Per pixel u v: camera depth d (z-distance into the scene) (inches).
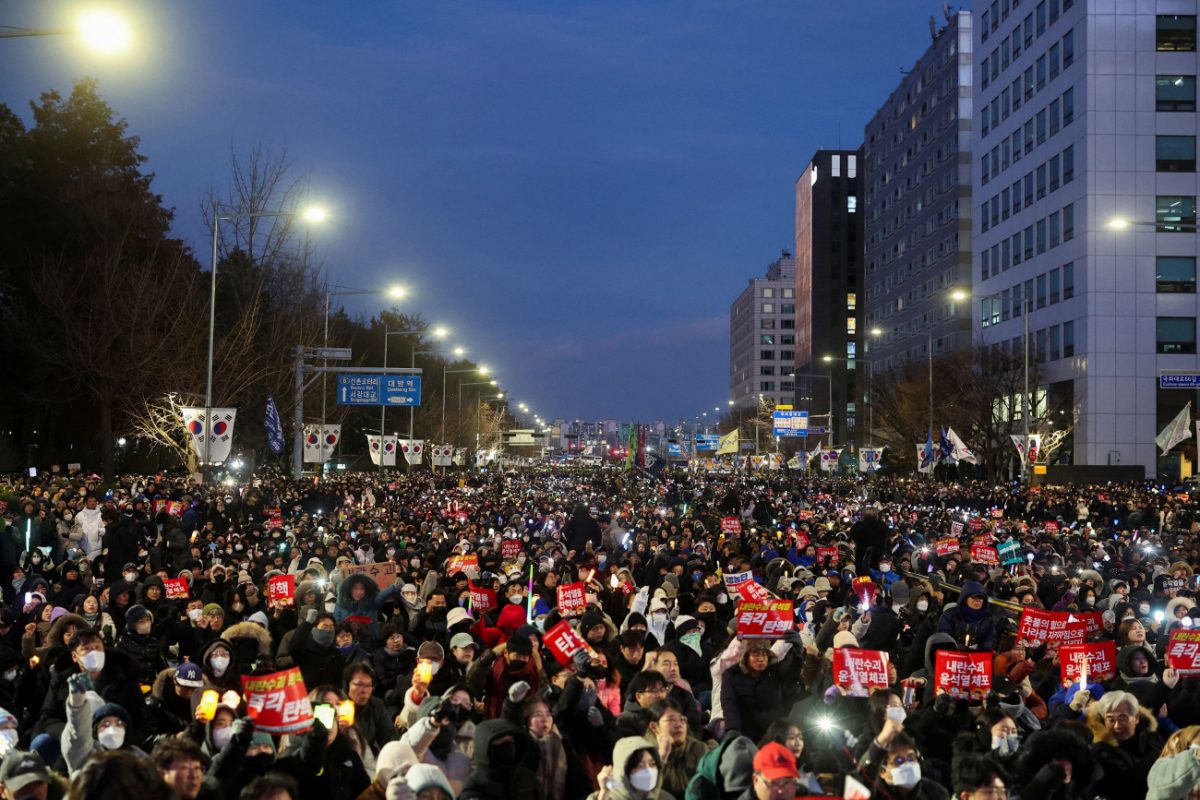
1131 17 2564.0
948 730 301.9
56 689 321.1
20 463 2330.2
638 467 4158.5
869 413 3905.0
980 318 3275.1
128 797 191.5
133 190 2391.7
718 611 538.9
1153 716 337.4
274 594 528.1
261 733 254.5
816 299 6619.1
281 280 1899.6
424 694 325.1
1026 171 2933.1
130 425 2171.5
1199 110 2559.1
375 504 1638.8
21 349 2119.8
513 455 7869.1
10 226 2193.7
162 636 446.0
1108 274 2551.7
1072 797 274.7
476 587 538.3
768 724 340.5
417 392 1905.8
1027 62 2923.2
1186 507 1446.9
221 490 1363.2
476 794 264.5
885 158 4896.7
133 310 1914.4
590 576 585.9
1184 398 2536.9
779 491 2383.1
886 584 681.0
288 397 1845.5
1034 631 458.6
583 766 305.1
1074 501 1621.6
